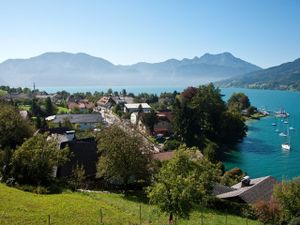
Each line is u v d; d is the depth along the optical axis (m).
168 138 131.50
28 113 154.62
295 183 47.22
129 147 58.81
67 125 143.88
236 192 61.16
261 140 143.62
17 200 40.94
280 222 46.84
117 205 46.00
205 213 50.53
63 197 45.62
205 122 140.25
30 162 51.72
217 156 115.50
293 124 190.38
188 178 40.00
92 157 68.06
